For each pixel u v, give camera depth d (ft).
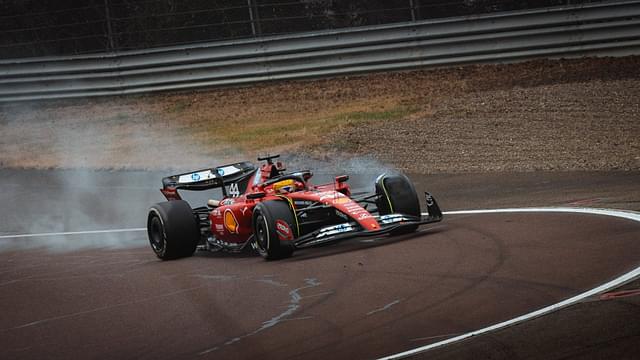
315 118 296.10
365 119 278.87
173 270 119.65
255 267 111.24
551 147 209.77
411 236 116.98
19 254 158.30
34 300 107.76
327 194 114.32
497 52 318.04
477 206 146.00
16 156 301.43
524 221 118.42
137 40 410.31
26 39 413.80
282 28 406.41
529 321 69.05
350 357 66.13
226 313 86.74
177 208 130.72
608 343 60.85
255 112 317.42
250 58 339.57
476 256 97.30
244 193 130.62
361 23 396.37
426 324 72.59
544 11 311.27
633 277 77.82
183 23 409.69
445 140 235.40
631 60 298.56
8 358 79.82
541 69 305.53
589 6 306.55
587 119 235.81
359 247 114.32
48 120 346.13
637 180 151.94
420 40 325.21
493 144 222.48
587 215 116.47
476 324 70.54
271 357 69.05
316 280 96.37
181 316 88.07
